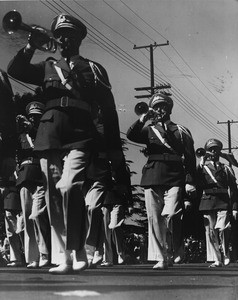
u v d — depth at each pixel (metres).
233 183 9.62
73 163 4.46
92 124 4.68
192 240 15.13
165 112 7.14
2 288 3.13
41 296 2.75
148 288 3.35
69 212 4.43
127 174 7.32
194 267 7.91
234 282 4.11
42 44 4.59
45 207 7.23
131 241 14.41
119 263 9.79
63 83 4.62
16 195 8.70
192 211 12.71
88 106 4.65
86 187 6.42
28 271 5.66
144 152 7.30
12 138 5.50
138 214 14.61
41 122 4.63
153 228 6.88
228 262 9.73
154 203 6.93
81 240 4.48
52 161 4.59
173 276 4.84
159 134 7.05
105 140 4.82
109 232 8.70
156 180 6.88
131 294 2.95
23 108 7.47
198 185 9.47
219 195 9.32
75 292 2.94
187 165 7.22
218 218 9.32
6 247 9.98
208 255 9.25
